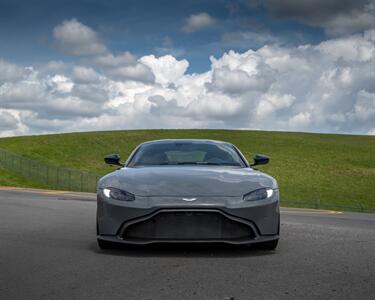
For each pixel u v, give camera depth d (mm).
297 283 4520
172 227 5723
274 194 6035
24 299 4000
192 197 5746
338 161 67750
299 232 8367
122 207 5805
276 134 87188
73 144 74438
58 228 8820
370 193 53500
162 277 4742
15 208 13742
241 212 5738
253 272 4965
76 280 4637
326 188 54812
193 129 89438
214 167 6793
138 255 5879
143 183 6012
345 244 6965
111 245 6227
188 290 4266
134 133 83812
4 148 70250
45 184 49750
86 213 12062
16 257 5816
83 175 56469
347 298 4027
